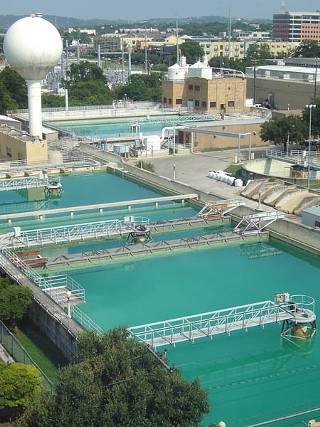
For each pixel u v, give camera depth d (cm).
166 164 7800
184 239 5009
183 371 3127
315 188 6341
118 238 5134
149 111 11431
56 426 1953
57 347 3166
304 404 2870
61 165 7594
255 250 5006
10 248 4681
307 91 10675
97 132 10038
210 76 11088
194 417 2008
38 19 7856
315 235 4831
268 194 5978
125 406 1945
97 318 3694
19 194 6706
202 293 4100
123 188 6900
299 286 4234
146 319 3691
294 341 3444
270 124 7850
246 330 3534
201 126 8694
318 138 8456
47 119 10906
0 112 11169
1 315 3269
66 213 5906
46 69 7931
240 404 2872
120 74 18450
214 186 6631
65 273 4447
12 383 2378
